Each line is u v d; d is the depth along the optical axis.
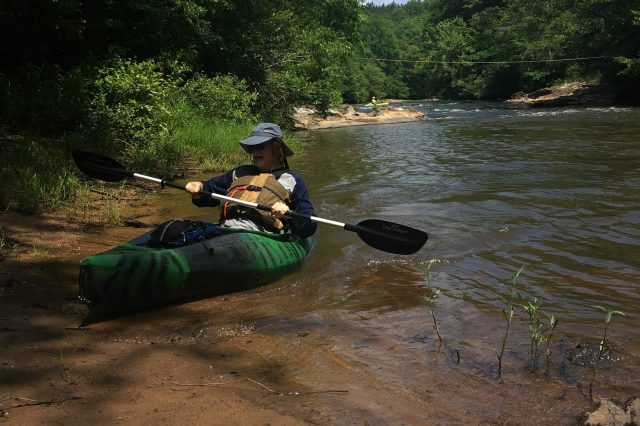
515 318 3.18
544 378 2.48
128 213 5.90
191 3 12.62
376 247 4.11
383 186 7.49
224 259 3.67
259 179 4.32
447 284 3.79
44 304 3.29
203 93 12.80
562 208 5.88
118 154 8.62
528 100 35.19
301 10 20.62
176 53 13.02
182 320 3.22
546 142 12.46
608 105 29.09
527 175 8.02
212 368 2.57
